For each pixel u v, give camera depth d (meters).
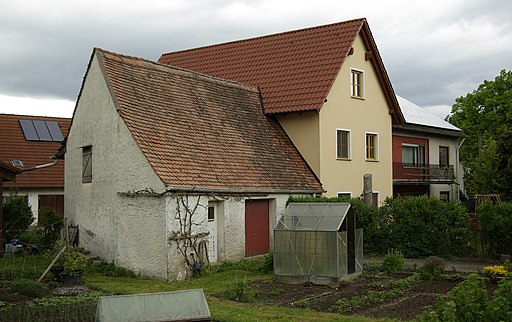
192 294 9.86
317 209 17.23
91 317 11.89
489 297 13.55
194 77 24.50
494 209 20.92
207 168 19.97
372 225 23.08
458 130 40.53
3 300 13.43
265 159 23.75
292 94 26.86
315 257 16.45
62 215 26.44
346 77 28.45
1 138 35.03
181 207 18.02
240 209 20.77
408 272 18.22
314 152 26.23
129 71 21.19
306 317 11.97
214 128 22.62
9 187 29.36
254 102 26.88
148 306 9.51
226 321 11.56
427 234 22.16
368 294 14.40
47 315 12.12
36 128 36.97
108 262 19.44
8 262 19.30
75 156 22.11
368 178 24.47
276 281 16.94
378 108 30.98
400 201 22.92
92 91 20.78
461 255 21.84
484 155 36.56
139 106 20.03
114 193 19.17
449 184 39.41
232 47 32.16
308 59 28.27
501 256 19.27
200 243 18.58
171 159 18.89
